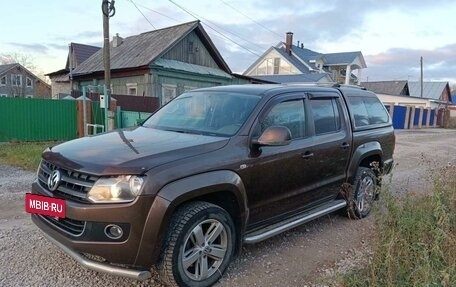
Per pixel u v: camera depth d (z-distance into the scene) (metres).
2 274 3.33
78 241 2.88
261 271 3.62
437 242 3.21
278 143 3.50
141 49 22.23
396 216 3.71
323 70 43.53
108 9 13.30
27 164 8.49
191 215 3.05
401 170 9.62
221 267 3.36
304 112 4.43
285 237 4.55
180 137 3.62
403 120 29.75
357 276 3.16
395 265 3.08
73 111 14.19
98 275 3.37
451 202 4.07
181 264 3.03
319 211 4.62
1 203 5.50
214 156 3.29
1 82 51.59
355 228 4.96
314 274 3.61
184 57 22.38
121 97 17.17
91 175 2.89
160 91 20.30
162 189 2.87
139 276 2.87
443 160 11.41
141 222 2.80
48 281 3.24
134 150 3.17
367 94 5.98
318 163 4.44
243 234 3.57
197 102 4.43
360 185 5.30
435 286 2.73
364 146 5.33
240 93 4.27
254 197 3.64
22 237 4.18
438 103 43.59
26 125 13.19
